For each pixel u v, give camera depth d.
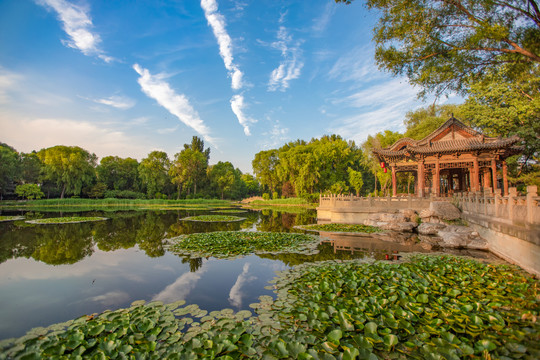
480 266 8.17
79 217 25.72
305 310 5.18
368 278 6.93
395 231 16.27
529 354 3.74
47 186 53.81
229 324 4.69
